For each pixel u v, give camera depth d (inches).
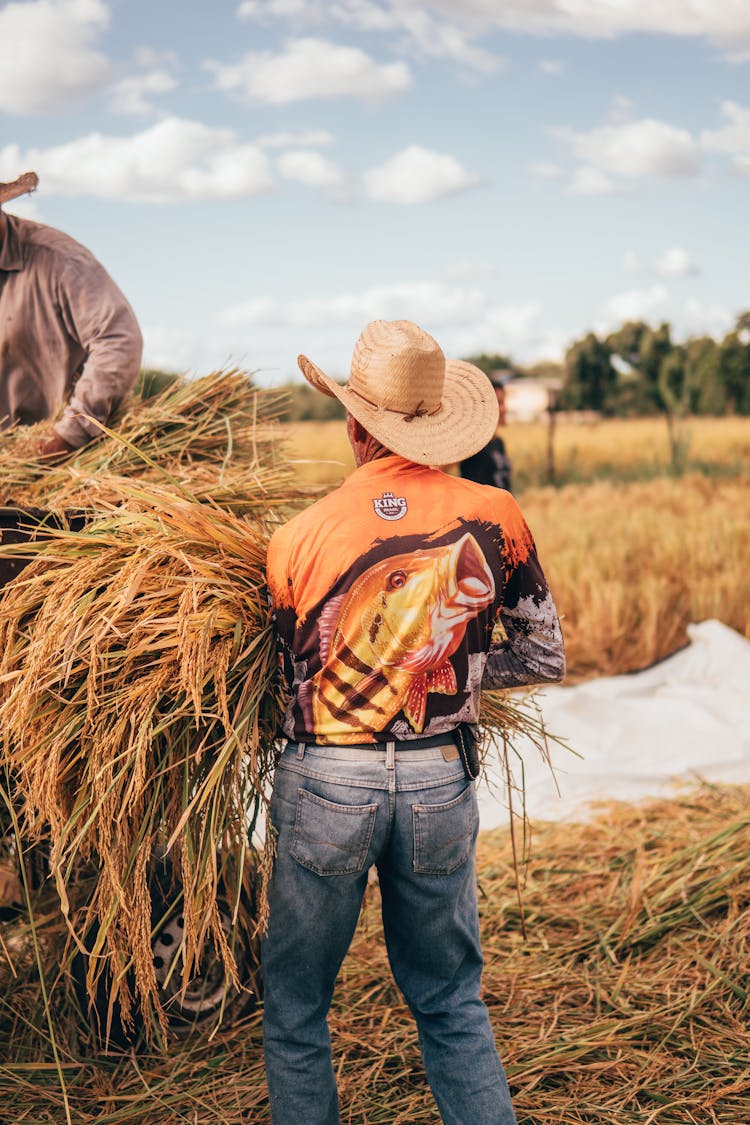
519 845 169.9
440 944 84.9
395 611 80.7
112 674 90.8
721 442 795.4
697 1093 106.2
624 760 206.2
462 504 84.8
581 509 476.4
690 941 135.6
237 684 90.6
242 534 100.7
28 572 98.9
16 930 109.5
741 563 333.7
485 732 109.3
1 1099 105.0
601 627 295.3
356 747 81.4
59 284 145.2
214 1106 104.8
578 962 135.1
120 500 112.0
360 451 91.2
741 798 181.8
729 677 252.2
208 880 86.9
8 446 137.3
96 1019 109.9
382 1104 105.4
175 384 146.5
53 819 89.4
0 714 92.0
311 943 84.4
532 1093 107.1
